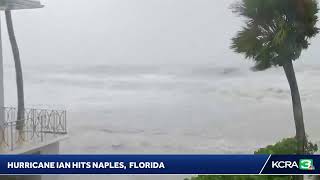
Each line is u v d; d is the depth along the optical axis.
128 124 26.17
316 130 17.94
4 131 10.79
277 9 8.60
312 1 8.80
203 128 24.09
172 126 25.28
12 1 11.87
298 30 8.85
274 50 8.91
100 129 25.02
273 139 20.47
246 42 8.93
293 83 9.30
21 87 13.80
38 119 12.02
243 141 20.73
